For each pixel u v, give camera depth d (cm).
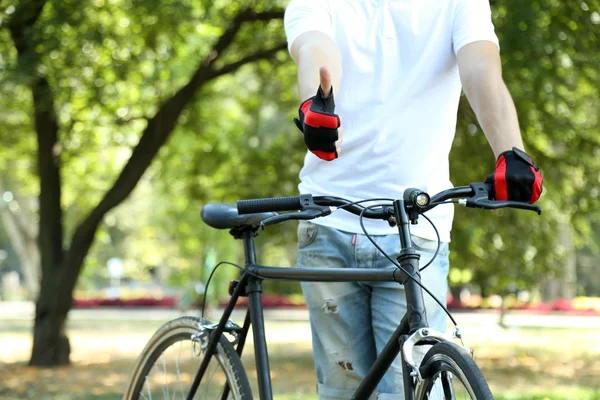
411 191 290
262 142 1864
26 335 2611
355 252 357
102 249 6612
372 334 367
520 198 292
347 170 358
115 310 5000
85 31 1378
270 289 5134
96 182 2464
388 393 347
